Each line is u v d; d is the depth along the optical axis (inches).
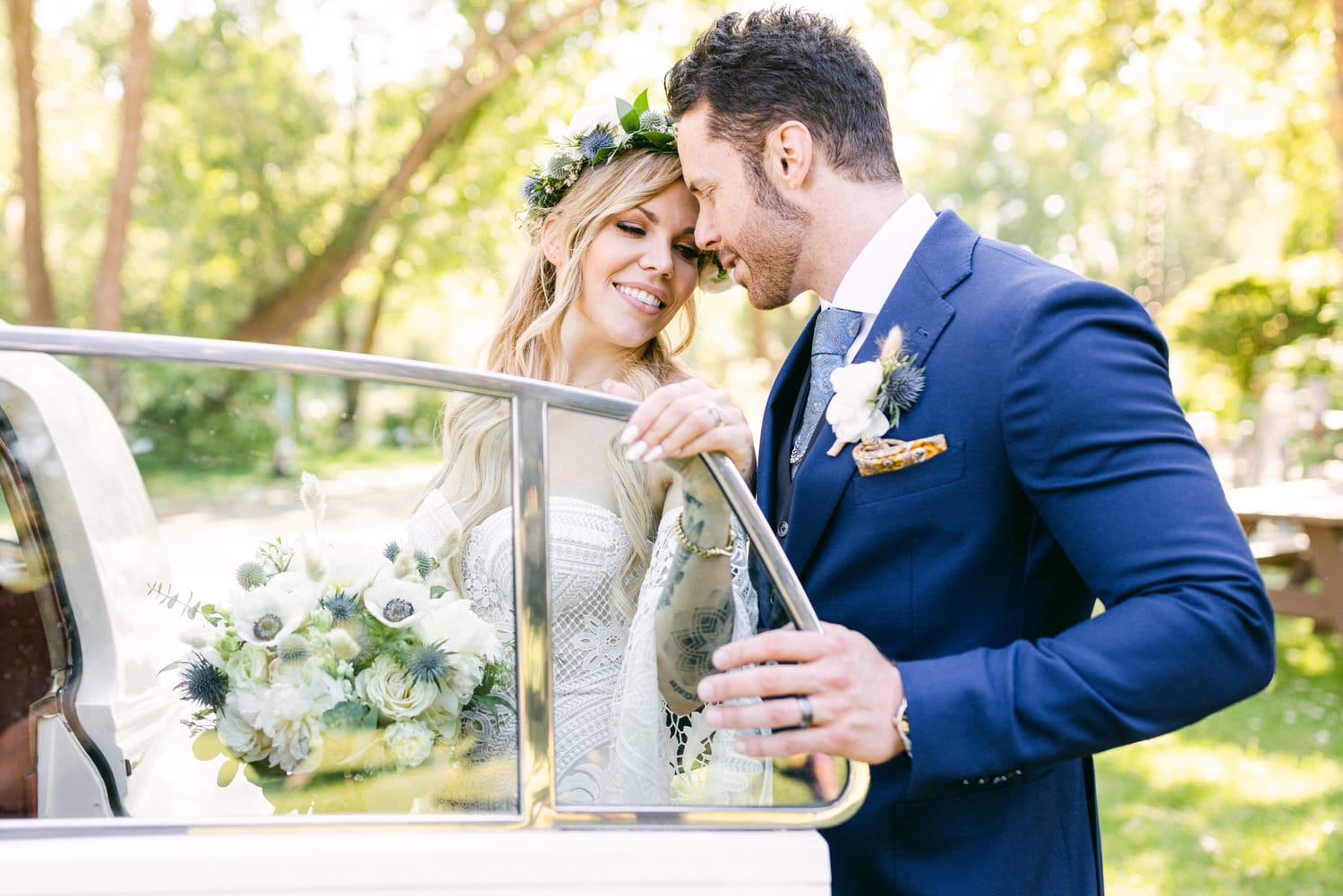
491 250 497.4
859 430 55.9
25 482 55.7
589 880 44.7
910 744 46.9
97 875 42.4
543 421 48.4
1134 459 49.0
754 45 62.7
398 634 53.2
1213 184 1119.0
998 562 55.2
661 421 48.4
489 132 474.9
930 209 63.6
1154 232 1023.0
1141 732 46.3
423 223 507.5
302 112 482.9
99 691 53.8
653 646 54.9
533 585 47.1
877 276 61.2
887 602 56.5
